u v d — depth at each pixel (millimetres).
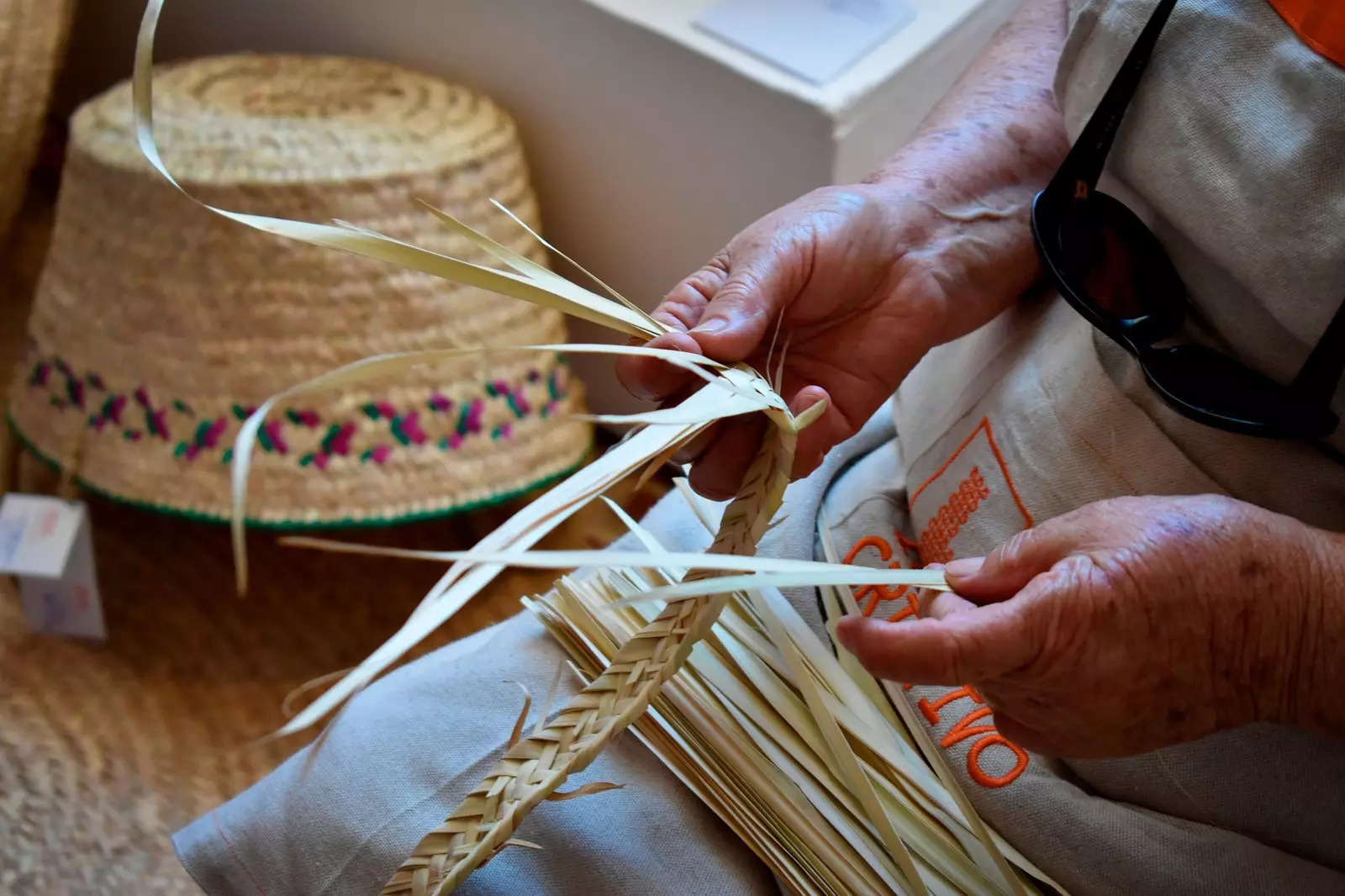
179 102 1390
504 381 1381
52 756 1268
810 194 764
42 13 1521
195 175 1237
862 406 763
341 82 1486
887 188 781
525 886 681
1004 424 743
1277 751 629
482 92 1551
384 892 541
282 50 1768
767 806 704
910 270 752
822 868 683
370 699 781
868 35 1299
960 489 769
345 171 1265
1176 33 631
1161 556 538
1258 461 629
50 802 1227
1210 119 614
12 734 1285
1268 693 561
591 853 692
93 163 1291
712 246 1423
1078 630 533
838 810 709
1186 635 542
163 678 1359
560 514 569
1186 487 649
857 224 728
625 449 604
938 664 528
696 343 631
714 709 734
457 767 721
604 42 1357
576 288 667
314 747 646
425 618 527
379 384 1309
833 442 753
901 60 1268
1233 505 567
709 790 717
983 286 788
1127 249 689
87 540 1343
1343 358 582
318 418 1296
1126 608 534
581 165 1513
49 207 1985
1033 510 712
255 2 1736
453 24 1512
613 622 779
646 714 737
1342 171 562
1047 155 834
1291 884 622
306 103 1425
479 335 1352
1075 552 562
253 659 1387
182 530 1530
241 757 1286
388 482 1318
